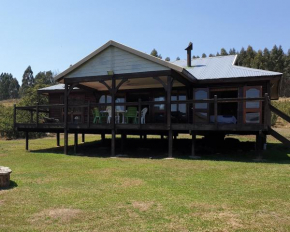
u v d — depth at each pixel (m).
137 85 14.55
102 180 7.12
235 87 12.52
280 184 6.47
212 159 10.28
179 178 7.20
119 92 15.87
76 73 12.44
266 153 11.88
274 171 7.87
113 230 4.05
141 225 4.22
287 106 31.22
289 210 4.82
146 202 5.28
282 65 67.19
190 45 15.06
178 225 4.21
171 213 4.70
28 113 23.09
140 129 11.20
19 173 8.20
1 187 6.43
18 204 5.25
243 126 9.91
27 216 4.64
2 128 21.55
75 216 4.61
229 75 12.20
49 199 5.54
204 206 5.03
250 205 5.07
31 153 12.77
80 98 17.56
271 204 5.12
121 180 7.09
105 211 4.82
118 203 5.24
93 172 8.20
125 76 11.45
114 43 11.47
